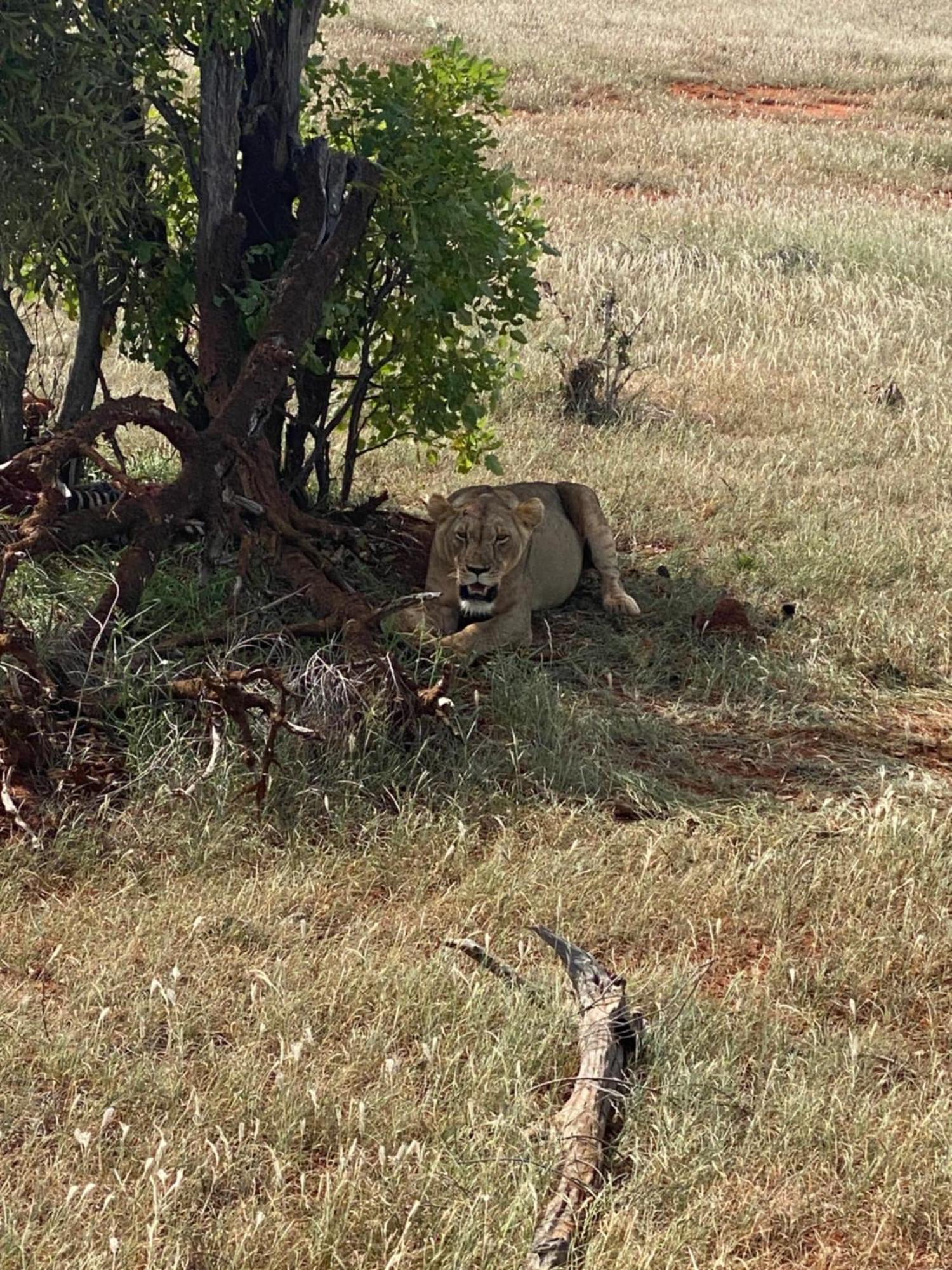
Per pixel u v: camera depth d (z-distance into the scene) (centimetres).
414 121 852
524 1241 379
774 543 958
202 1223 384
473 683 731
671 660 789
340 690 639
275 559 725
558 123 2830
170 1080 430
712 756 690
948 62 3562
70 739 605
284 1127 419
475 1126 420
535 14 3797
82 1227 376
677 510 1022
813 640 804
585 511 861
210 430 724
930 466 1166
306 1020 464
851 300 1656
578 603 863
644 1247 376
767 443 1205
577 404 1248
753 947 541
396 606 685
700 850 591
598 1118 424
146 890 544
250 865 565
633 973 511
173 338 860
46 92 742
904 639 811
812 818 629
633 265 1756
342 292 838
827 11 4306
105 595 669
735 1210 400
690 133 2778
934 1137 428
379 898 554
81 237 807
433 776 633
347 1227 380
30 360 1050
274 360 738
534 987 486
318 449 875
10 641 600
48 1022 459
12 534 723
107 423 692
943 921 549
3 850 550
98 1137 404
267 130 800
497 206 882
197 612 730
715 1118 433
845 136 2861
